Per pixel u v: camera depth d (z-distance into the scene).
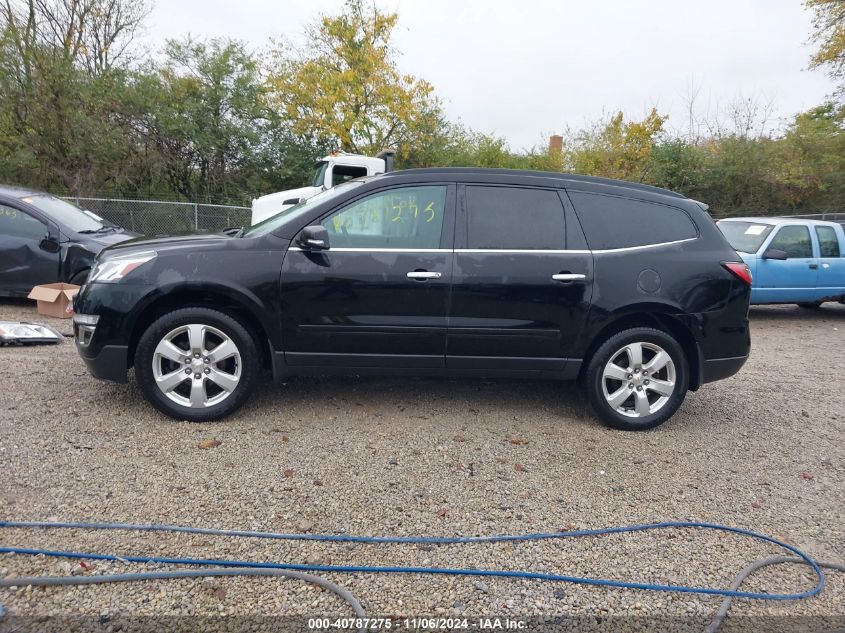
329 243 4.20
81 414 4.20
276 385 5.10
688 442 4.37
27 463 3.45
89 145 17.23
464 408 4.81
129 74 18.52
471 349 4.30
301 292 4.14
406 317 4.22
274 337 4.19
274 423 4.27
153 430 4.02
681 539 3.11
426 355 4.30
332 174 11.49
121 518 2.98
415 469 3.70
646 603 2.61
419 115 21.66
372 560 2.79
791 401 5.50
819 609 2.63
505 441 4.20
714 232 4.59
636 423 4.48
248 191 19.69
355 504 3.25
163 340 4.07
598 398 4.43
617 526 3.19
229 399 4.19
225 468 3.56
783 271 9.59
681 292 4.37
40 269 7.63
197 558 2.72
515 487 3.55
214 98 19.20
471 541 2.98
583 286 4.28
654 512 3.36
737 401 5.42
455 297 4.21
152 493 3.23
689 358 4.61
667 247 4.44
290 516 3.10
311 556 2.79
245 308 4.18
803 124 25.58
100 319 4.04
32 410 4.21
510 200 4.38
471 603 2.55
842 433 4.72
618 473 3.81
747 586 2.76
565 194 4.44
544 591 2.65
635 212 4.50
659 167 23.14
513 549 2.94
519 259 4.26
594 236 4.38
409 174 4.36
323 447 3.93
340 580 2.64
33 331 5.96
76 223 8.09
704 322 4.42
